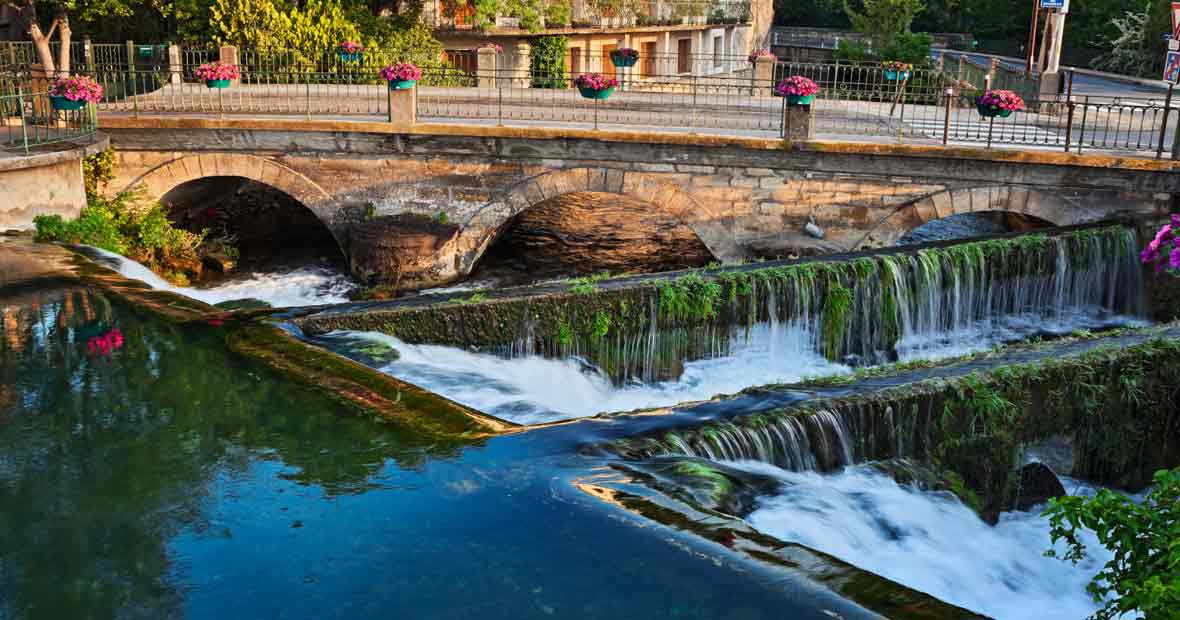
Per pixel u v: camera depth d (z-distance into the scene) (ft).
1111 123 75.15
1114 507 23.34
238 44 86.69
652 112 73.41
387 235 64.34
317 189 66.39
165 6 87.97
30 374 33.73
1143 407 39.88
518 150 63.93
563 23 111.75
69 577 22.06
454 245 65.26
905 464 34.88
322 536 23.53
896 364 39.91
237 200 80.53
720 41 143.95
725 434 31.12
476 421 30.48
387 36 96.43
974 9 183.21
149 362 34.91
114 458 27.68
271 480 26.35
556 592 21.07
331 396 32.07
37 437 29.01
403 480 26.27
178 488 25.91
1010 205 60.29
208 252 69.36
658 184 63.21
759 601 20.49
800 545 22.85
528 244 74.38
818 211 62.18
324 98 77.61
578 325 45.83
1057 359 39.14
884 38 132.16
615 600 20.68
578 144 63.10
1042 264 56.03
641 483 26.45
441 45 104.83
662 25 125.70
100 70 79.30
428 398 31.96
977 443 36.70
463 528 23.76
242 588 21.57
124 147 65.57
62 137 58.44
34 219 53.21
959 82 93.45
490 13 107.24
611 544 22.86
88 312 40.27
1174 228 42.04
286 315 41.55
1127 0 148.66
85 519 24.44
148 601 21.15
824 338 51.24
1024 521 35.53
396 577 21.83
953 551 31.17
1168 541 22.36
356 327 41.68
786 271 49.88
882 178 60.95
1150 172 58.13
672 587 21.16
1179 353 40.27
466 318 43.52
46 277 44.50
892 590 20.89
